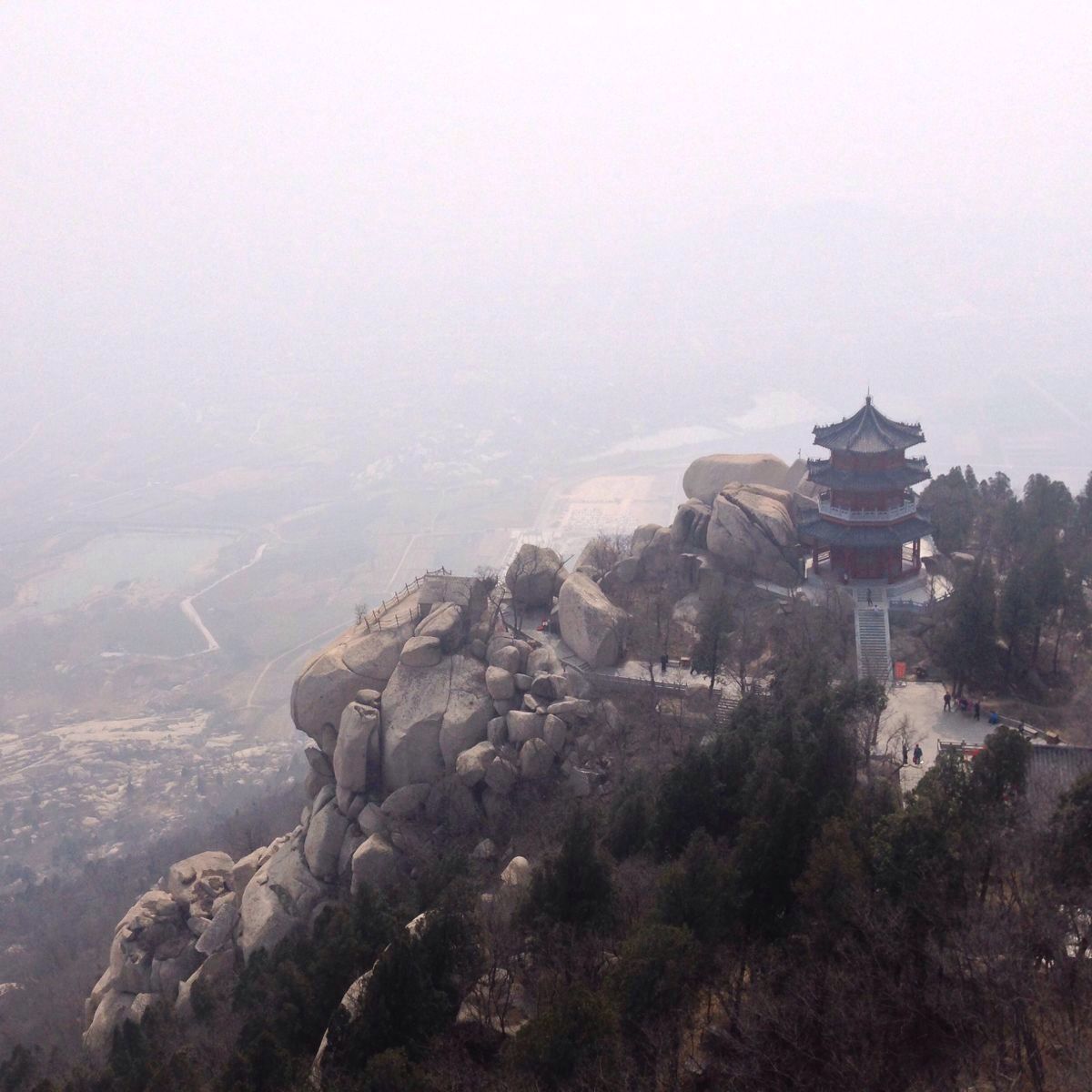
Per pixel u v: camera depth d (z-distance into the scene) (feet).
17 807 506.48
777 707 191.11
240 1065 134.51
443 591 251.39
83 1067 181.98
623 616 260.62
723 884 129.18
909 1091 107.55
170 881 246.47
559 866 139.74
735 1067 110.93
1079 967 109.50
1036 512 301.84
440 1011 128.57
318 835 224.94
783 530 288.30
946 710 227.40
